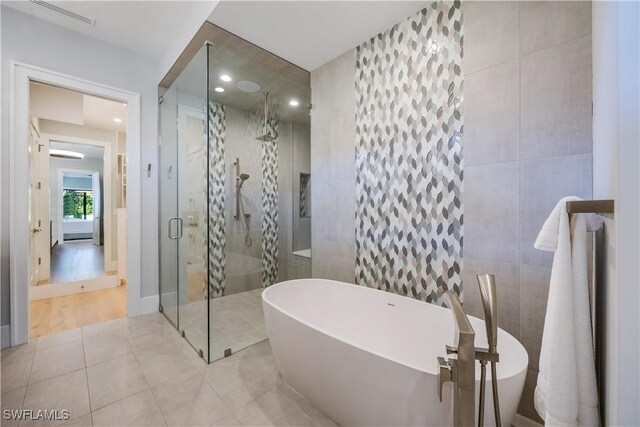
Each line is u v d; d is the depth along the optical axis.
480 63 1.47
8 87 1.97
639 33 0.56
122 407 1.41
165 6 2.00
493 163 1.42
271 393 1.52
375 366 1.09
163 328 2.33
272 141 2.97
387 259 1.93
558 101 1.22
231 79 2.30
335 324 1.94
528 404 1.33
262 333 2.22
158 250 2.75
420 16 1.72
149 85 2.67
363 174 2.07
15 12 2.00
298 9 1.71
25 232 2.05
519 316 1.34
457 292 1.58
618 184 0.58
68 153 5.57
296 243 3.00
